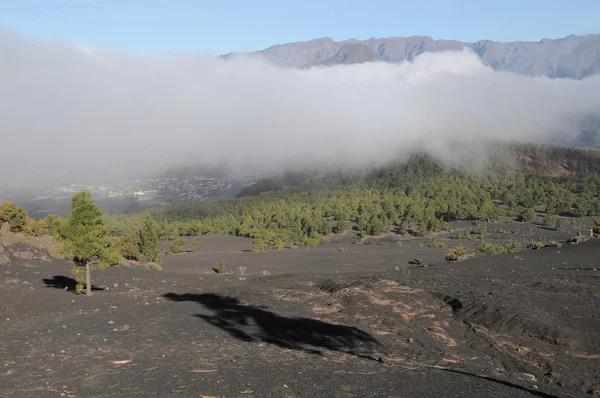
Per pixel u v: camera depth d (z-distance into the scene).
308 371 12.41
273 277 38.06
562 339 17.48
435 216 138.88
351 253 85.00
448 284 27.02
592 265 33.84
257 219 147.88
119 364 12.91
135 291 33.50
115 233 124.81
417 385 11.47
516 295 23.19
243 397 9.94
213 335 18.11
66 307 24.97
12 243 42.19
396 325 20.19
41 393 9.90
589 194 147.62
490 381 12.75
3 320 20.56
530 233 111.31
